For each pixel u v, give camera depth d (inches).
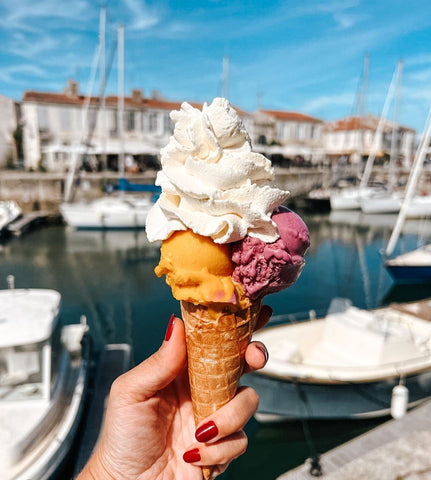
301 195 1214.3
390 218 1019.9
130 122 1280.8
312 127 1723.7
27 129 1179.9
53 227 854.5
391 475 134.0
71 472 184.5
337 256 671.8
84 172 999.6
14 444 159.0
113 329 384.5
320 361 235.8
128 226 810.2
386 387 226.2
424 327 277.6
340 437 231.6
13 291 243.1
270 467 216.7
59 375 208.5
